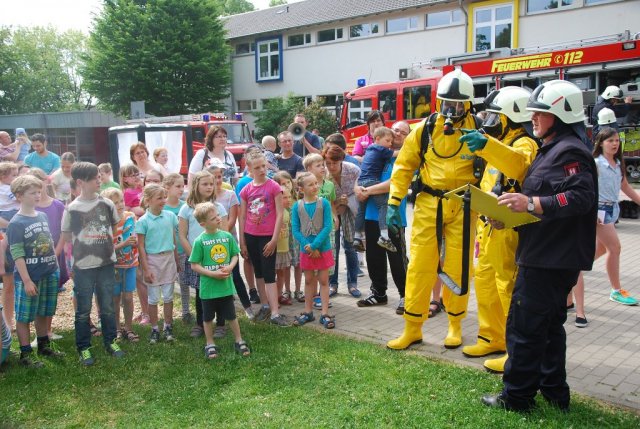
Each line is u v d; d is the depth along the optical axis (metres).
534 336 3.55
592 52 13.41
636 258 8.24
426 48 24.66
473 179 4.65
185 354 5.04
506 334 3.74
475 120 4.72
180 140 10.18
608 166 5.84
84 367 4.80
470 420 3.59
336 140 6.70
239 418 3.77
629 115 14.38
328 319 5.65
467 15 23.08
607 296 6.40
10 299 5.64
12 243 4.78
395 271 6.02
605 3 19.80
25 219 4.86
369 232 6.21
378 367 4.51
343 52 27.73
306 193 5.68
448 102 4.59
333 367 4.54
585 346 4.91
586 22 20.27
